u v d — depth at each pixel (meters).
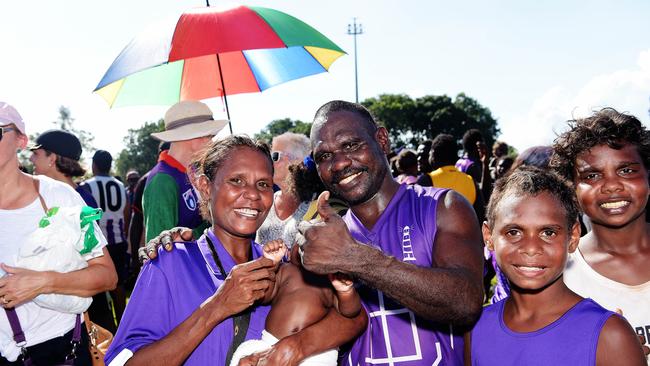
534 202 2.16
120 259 6.83
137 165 76.12
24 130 2.81
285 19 4.09
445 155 6.64
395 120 85.75
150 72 4.81
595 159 2.43
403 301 2.01
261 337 2.24
